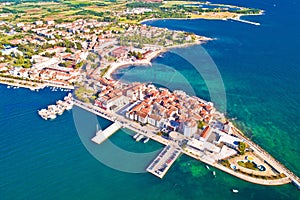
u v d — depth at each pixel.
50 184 171.12
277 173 182.00
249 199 163.50
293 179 176.25
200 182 175.50
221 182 175.50
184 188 171.12
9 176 176.12
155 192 167.88
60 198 162.12
